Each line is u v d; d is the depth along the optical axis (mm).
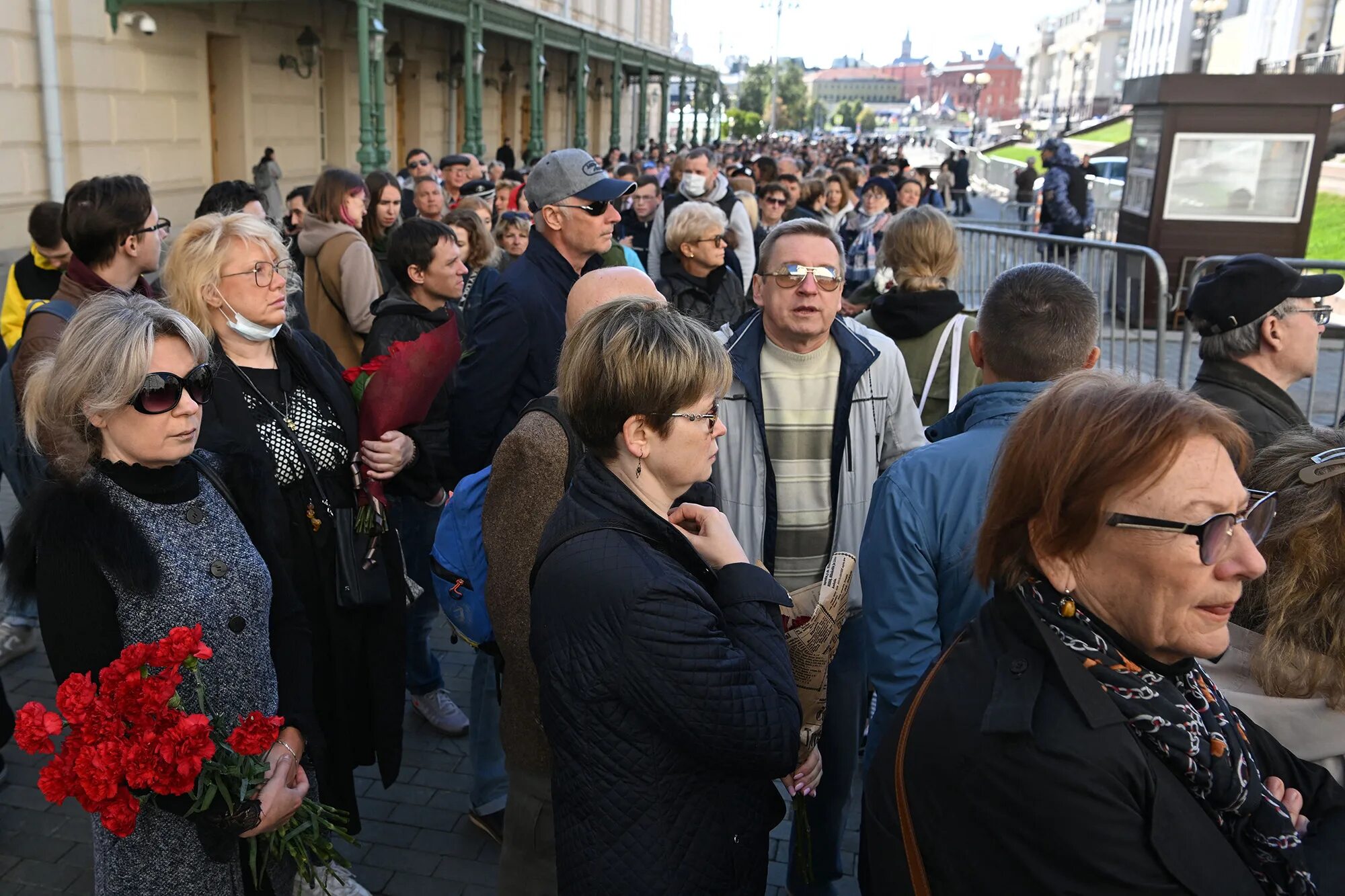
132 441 1984
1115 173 25344
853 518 2838
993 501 1481
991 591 2049
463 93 23609
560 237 3506
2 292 10023
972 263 8859
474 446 3301
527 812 2324
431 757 3771
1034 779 1295
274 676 2270
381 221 5953
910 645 2285
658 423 1774
